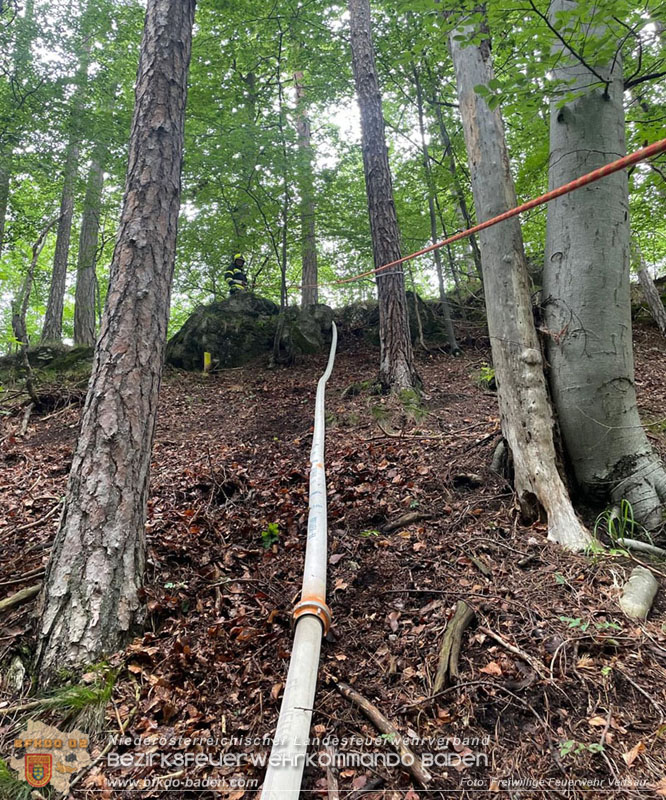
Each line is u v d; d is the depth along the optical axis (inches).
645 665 71.8
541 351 121.6
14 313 253.9
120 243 105.4
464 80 133.6
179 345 359.6
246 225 361.1
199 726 72.6
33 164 291.9
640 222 271.9
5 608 94.9
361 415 220.4
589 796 56.9
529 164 160.1
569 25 104.7
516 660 75.2
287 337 362.0
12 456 199.6
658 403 198.2
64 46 302.4
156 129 110.0
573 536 102.1
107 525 91.8
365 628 88.5
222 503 150.3
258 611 97.2
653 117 128.3
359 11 269.0
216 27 339.0
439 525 118.0
